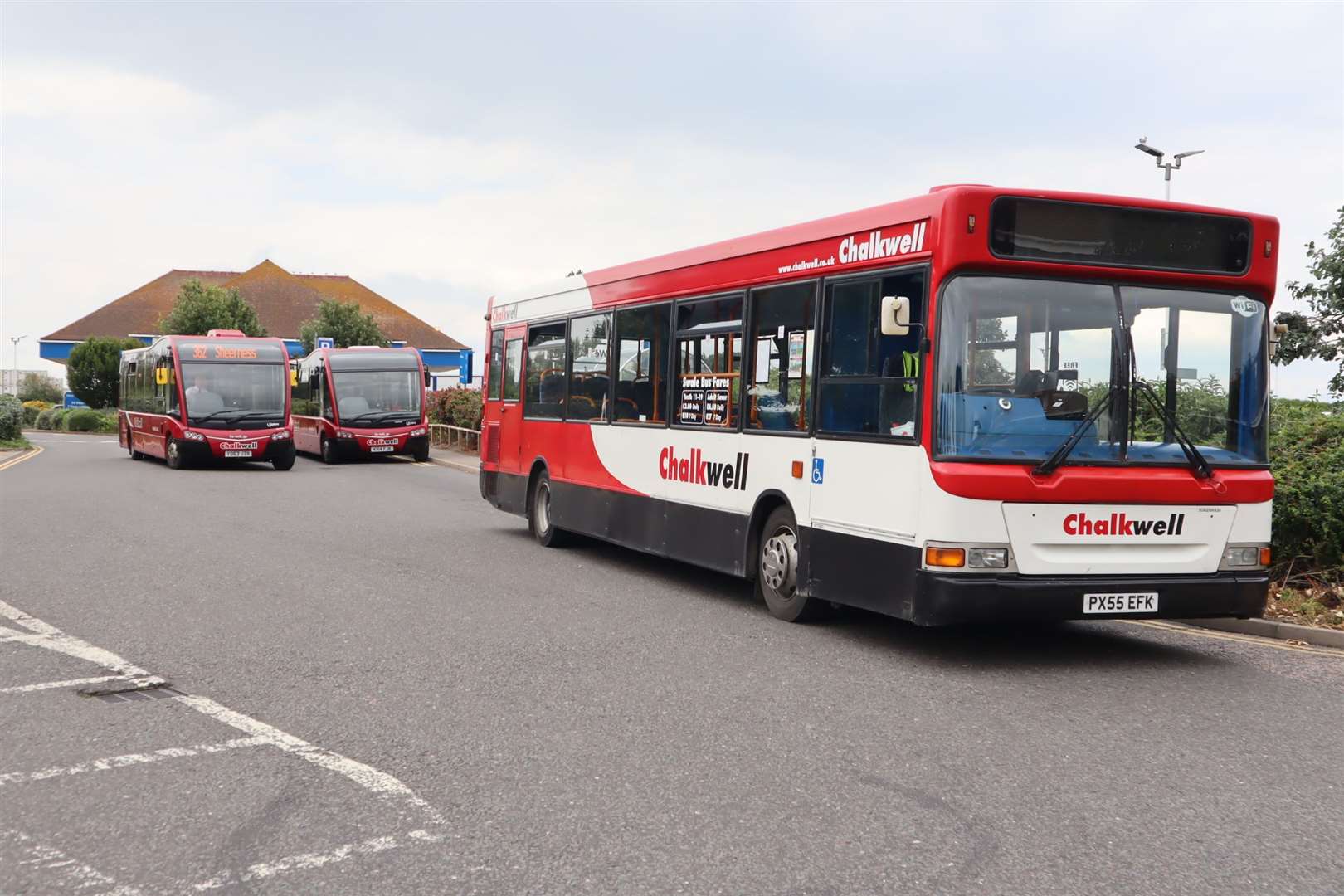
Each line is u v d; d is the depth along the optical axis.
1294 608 9.71
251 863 4.45
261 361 29.98
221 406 29.30
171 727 6.32
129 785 5.36
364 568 12.45
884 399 8.41
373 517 18.02
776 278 9.85
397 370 33.62
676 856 4.55
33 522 16.50
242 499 20.89
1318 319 15.75
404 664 7.93
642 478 12.12
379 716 6.59
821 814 5.06
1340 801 5.32
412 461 34.25
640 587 11.57
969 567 7.71
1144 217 8.12
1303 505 10.12
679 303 11.47
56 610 9.75
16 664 7.79
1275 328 8.44
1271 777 5.69
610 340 12.99
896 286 8.34
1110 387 8.03
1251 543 8.24
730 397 10.53
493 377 16.72
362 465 32.06
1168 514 8.02
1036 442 7.87
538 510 14.99
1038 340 7.96
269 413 29.66
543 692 7.19
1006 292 7.90
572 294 14.05
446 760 5.78
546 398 14.74
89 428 59.28
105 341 69.00
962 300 7.84
